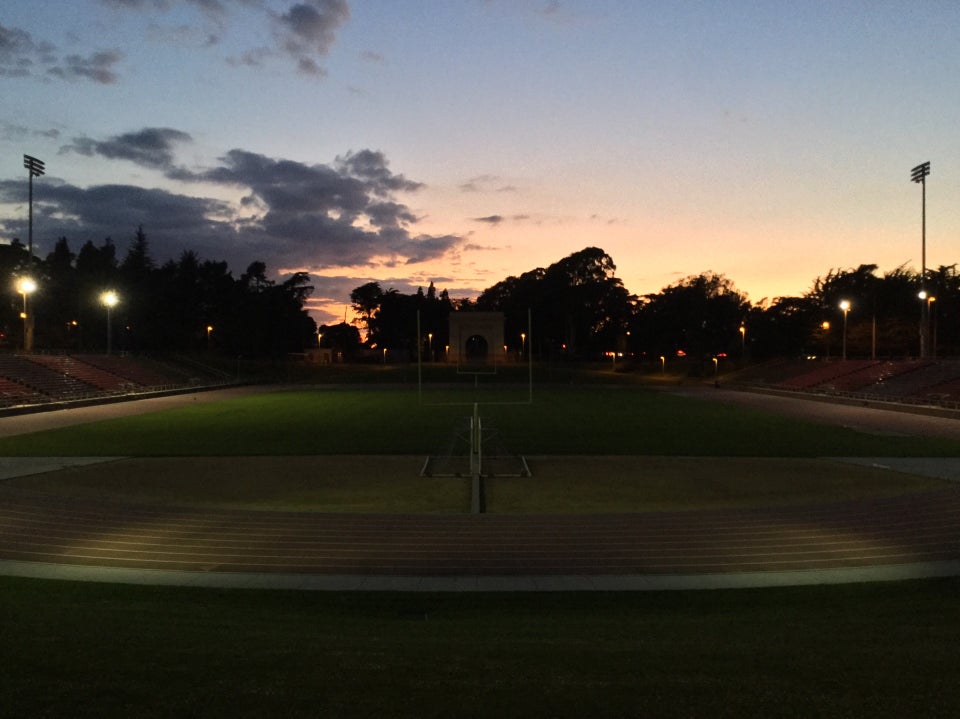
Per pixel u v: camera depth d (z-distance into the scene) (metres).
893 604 10.50
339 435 30.14
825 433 31.06
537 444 27.58
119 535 14.17
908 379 49.12
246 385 72.06
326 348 115.75
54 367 52.66
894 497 16.67
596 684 5.39
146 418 37.47
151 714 4.75
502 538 13.99
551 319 109.00
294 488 18.62
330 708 4.88
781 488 18.59
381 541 13.83
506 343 111.88
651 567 12.66
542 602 10.86
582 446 26.97
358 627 8.70
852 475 20.31
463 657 6.21
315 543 13.73
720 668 5.87
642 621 9.34
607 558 13.05
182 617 9.08
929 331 60.31
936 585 11.62
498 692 5.21
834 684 5.43
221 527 14.61
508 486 19.02
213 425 34.00
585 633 8.20
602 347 114.56
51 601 10.48
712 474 20.78
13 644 6.48
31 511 15.57
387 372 85.88
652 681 5.48
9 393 43.00
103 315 81.75
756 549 13.51
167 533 14.30
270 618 9.45
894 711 4.89
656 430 32.41
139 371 62.59
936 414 39.12
